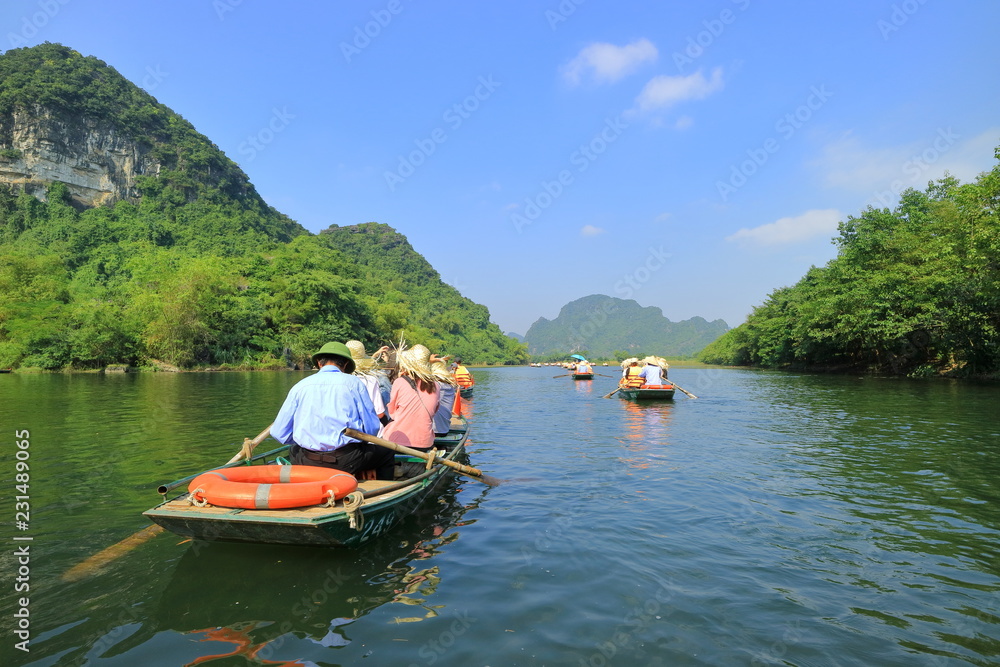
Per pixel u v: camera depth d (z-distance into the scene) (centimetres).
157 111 11656
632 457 727
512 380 3450
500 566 360
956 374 2542
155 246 8200
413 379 586
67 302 4709
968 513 475
